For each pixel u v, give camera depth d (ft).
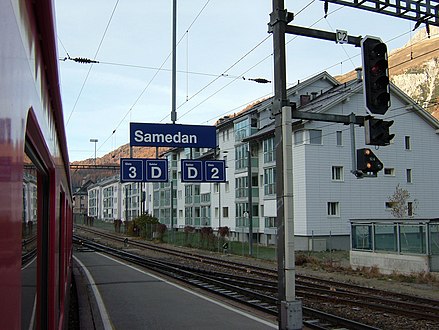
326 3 23.54
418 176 127.03
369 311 38.17
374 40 21.07
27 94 6.88
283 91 20.62
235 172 150.20
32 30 7.55
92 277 58.90
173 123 53.36
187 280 54.65
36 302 10.26
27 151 8.46
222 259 92.68
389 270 66.49
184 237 149.28
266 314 35.78
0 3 4.75
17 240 5.87
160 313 35.73
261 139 134.51
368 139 21.12
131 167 59.88
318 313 34.04
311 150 114.42
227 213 158.71
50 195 13.08
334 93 125.08
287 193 20.08
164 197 228.02
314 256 95.20
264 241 135.74
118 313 35.76
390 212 122.42
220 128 161.99
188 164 61.16
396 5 24.43
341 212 116.16
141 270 67.92
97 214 411.13
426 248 61.57
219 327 30.94
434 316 34.30
